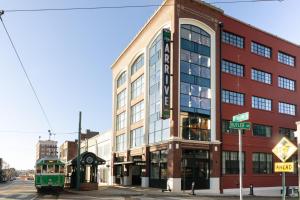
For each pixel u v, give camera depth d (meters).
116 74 58.72
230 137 41.31
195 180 36.94
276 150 12.07
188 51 38.84
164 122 38.97
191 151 37.31
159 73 41.06
